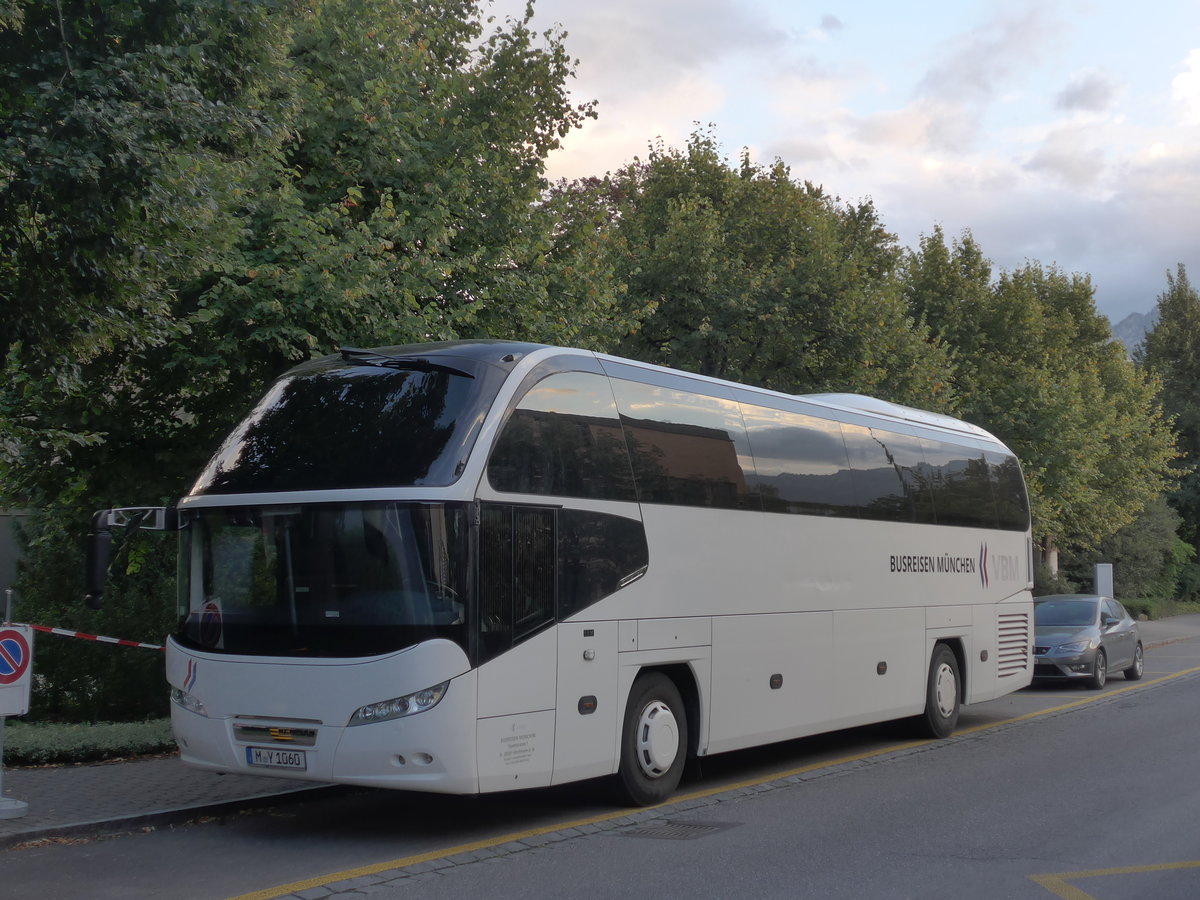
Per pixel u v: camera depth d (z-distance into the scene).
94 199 9.53
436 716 7.70
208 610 8.57
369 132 15.60
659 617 9.66
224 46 11.11
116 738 11.29
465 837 8.39
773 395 11.89
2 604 26.66
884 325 26.58
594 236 19.36
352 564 8.03
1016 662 16.70
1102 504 41.59
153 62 10.14
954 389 31.56
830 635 12.15
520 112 17.89
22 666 8.77
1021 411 33.41
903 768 11.92
